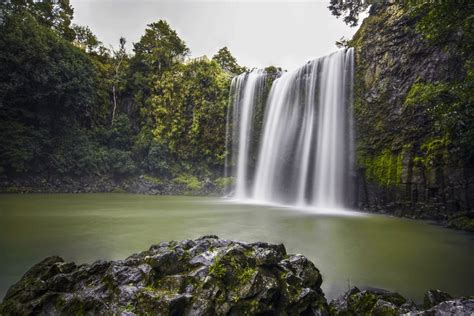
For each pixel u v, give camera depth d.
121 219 12.77
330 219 14.44
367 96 20.03
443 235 10.73
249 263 4.20
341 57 22.22
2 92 23.20
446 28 8.28
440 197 14.70
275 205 21.95
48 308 3.71
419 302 4.96
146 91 35.66
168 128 33.47
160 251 4.80
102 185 28.81
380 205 18.03
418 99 12.05
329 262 7.16
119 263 4.37
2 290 5.08
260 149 28.91
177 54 38.88
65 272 4.52
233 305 3.55
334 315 4.11
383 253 8.04
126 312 3.40
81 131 29.86
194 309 3.43
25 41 23.72
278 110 27.59
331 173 21.61
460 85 9.14
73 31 37.19
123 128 33.22
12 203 17.34
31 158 24.50
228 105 32.69
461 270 6.61
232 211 17.05
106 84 34.19
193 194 29.78
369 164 19.14
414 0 8.84
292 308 3.86
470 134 10.91
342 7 27.84
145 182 30.31
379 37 19.84
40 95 25.05
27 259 6.78
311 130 23.84
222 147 32.41
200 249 4.73
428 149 15.51
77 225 11.10
